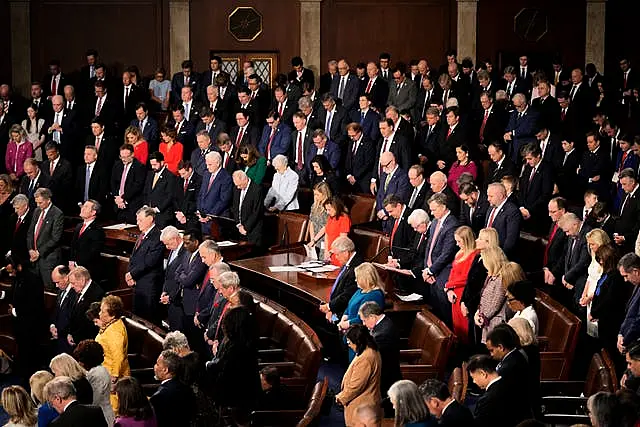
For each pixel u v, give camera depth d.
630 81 19.42
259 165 13.74
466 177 11.81
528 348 7.27
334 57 20.52
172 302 10.77
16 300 10.48
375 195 13.82
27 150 16.09
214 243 10.12
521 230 12.39
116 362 8.81
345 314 9.09
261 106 17.64
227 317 8.19
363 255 12.23
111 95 17.84
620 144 14.24
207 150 14.65
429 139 14.97
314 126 14.43
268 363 9.10
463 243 9.93
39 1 20.11
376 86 17.50
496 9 20.47
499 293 9.17
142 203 13.99
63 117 16.95
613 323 9.20
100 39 20.31
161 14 20.34
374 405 6.20
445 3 20.42
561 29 20.66
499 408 6.88
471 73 18.50
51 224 12.56
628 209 11.62
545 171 12.92
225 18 20.45
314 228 12.08
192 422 7.94
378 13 20.41
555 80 19.44
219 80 17.52
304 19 20.39
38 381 7.65
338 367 10.77
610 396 6.38
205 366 8.44
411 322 10.04
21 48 20.14
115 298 8.93
